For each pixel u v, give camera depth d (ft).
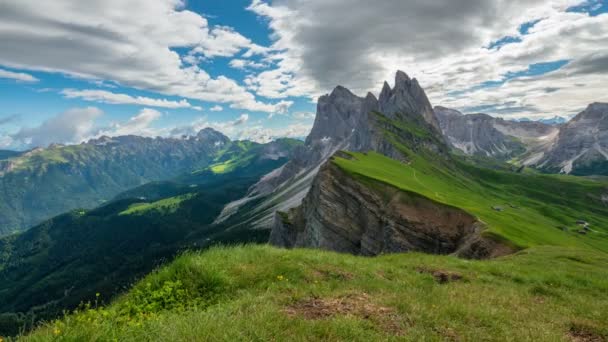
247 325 22.72
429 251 252.01
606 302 45.42
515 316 34.27
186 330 21.66
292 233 428.56
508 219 289.33
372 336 23.67
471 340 26.00
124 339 21.26
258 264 41.57
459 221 256.52
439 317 29.84
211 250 44.96
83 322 22.22
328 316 27.50
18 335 19.51
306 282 39.09
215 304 30.58
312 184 416.26
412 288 41.42
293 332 22.98
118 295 35.50
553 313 38.01
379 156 485.97
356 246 297.74
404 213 270.46
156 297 32.48
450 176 626.64
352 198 308.60
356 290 36.78
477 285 49.37
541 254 103.30
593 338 31.60
